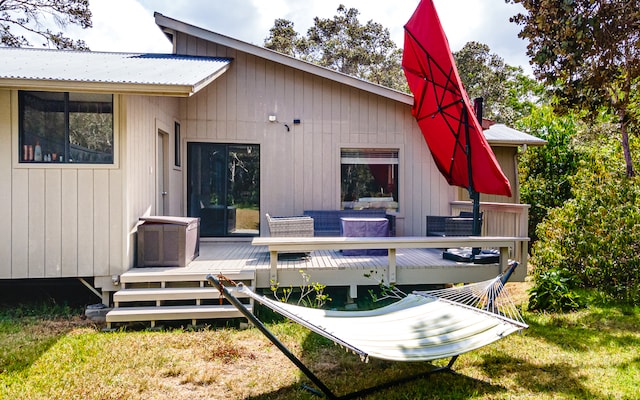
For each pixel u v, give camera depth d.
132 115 5.67
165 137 7.45
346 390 3.54
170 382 3.64
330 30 32.69
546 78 6.77
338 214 7.90
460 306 4.32
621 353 4.34
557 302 5.71
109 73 5.45
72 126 5.38
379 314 4.13
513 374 3.88
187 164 8.20
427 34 5.97
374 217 7.75
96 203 5.40
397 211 8.62
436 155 7.41
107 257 5.42
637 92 7.27
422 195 8.66
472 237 5.99
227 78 8.25
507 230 6.61
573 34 5.98
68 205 5.36
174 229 5.79
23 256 5.30
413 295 4.74
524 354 4.32
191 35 8.37
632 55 6.29
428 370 3.94
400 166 8.60
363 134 8.53
